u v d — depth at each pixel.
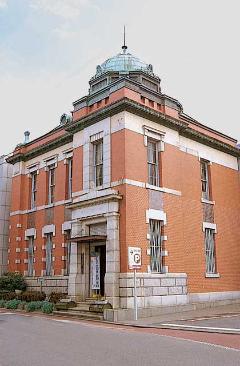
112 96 19.50
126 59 24.69
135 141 18.80
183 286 19.52
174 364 7.46
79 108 21.36
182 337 11.01
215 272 22.27
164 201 19.61
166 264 18.89
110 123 19.27
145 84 22.80
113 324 14.64
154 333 11.91
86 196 19.45
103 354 8.37
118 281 17.02
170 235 19.52
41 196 25.05
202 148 23.39
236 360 7.86
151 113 19.53
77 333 11.64
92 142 20.31
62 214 22.91
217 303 21.42
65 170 23.33
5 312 19.41
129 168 18.16
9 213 28.55
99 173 19.91
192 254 20.80
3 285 23.81
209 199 23.27
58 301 19.45
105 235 17.86
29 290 23.94
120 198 17.75
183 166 21.67
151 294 17.72
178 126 21.14
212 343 9.95
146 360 7.80
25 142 28.42
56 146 24.36
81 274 19.28
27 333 11.55
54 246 23.03
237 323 13.94
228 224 24.08
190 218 21.23
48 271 23.47
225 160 25.20
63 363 7.44
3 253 27.69
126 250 17.11
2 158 29.30
